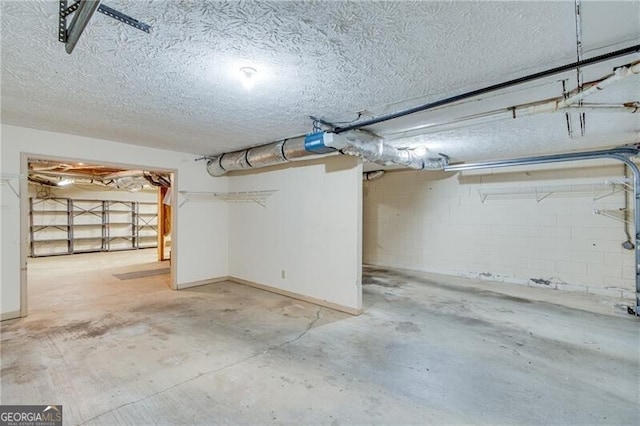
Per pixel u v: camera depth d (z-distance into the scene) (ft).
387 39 5.34
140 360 8.17
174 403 6.37
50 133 11.78
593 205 14.38
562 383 7.14
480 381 7.23
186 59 6.10
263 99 8.15
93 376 7.36
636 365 7.95
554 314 11.78
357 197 12.03
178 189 15.78
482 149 14.25
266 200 15.70
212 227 17.26
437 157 15.66
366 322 11.05
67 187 28.96
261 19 4.79
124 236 32.58
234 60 6.13
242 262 17.06
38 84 7.29
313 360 8.23
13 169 11.07
